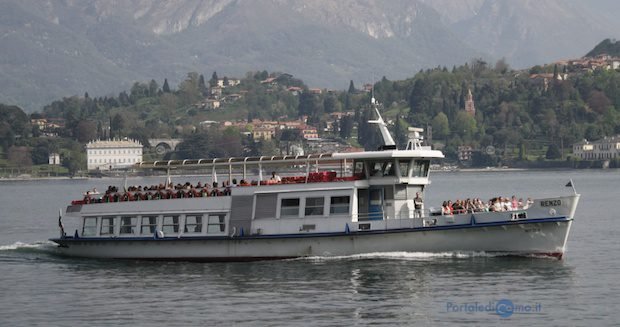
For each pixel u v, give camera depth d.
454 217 94.69
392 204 98.62
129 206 106.81
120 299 84.19
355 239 96.81
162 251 104.25
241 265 98.19
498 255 95.06
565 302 78.88
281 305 79.19
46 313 79.81
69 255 111.75
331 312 76.44
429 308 77.31
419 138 100.38
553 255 93.31
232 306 79.50
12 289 90.88
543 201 92.75
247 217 100.38
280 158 101.31
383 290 83.56
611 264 98.56
